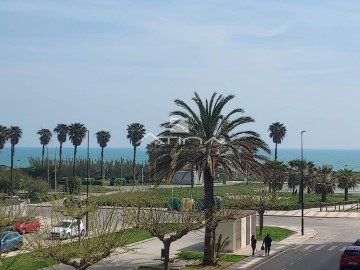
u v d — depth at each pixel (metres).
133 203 36.69
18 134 110.00
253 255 43.84
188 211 35.81
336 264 40.28
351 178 95.56
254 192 57.12
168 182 38.50
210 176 38.34
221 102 38.69
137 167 129.50
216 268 37.75
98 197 42.47
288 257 43.50
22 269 33.03
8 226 38.06
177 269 36.69
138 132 119.38
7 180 82.31
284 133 129.12
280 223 67.81
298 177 88.62
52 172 103.62
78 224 28.19
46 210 57.53
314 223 68.25
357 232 60.34
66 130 121.69
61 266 35.56
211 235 38.75
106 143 124.75
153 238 52.00
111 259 39.38
